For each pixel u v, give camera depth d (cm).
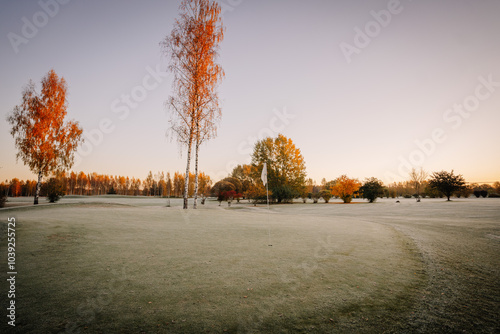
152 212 1351
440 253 586
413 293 355
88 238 679
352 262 508
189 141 1784
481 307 311
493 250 617
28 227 734
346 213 1958
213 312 294
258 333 250
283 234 823
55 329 250
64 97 2408
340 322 274
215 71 1753
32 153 2209
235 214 1476
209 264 485
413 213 1795
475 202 3014
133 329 254
